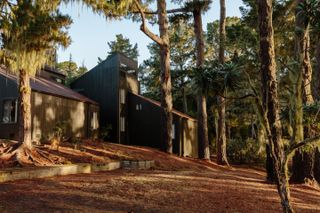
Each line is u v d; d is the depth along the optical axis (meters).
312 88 14.23
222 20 22.23
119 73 24.88
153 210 7.24
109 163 14.16
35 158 12.46
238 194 9.62
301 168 12.64
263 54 5.69
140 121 25.56
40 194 8.09
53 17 10.71
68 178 10.80
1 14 9.91
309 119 7.34
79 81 25.88
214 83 5.29
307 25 5.06
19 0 10.03
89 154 15.39
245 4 19.09
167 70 21.02
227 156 27.11
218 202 8.41
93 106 23.52
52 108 19.20
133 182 10.54
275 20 18.20
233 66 5.28
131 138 25.59
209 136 33.34
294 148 5.08
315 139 5.00
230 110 31.73
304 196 10.19
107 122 24.48
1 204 6.89
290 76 5.65
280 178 5.03
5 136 17.97
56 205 7.14
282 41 18.34
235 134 37.59
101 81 25.19
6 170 10.09
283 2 17.91
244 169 22.36
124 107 25.41
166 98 20.89
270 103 5.44
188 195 9.02
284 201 4.93
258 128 7.38
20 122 12.73
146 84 50.09
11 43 10.20
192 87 5.55
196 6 22.42
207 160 22.47
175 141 25.44
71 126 20.72
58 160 13.15
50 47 10.70
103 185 9.74
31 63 10.77
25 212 6.45
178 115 25.61
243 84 5.37
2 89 18.48
